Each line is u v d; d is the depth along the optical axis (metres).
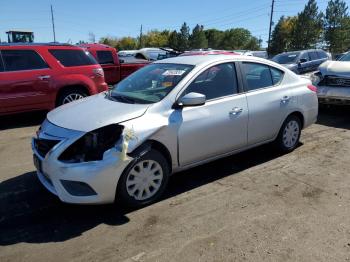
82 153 3.62
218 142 4.53
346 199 4.17
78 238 3.42
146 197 3.97
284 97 5.34
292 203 4.07
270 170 5.04
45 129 3.98
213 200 4.15
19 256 3.16
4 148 6.15
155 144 3.99
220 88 4.61
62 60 8.11
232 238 3.40
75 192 3.61
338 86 7.93
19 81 7.47
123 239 3.40
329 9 60.28
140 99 4.25
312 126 7.51
